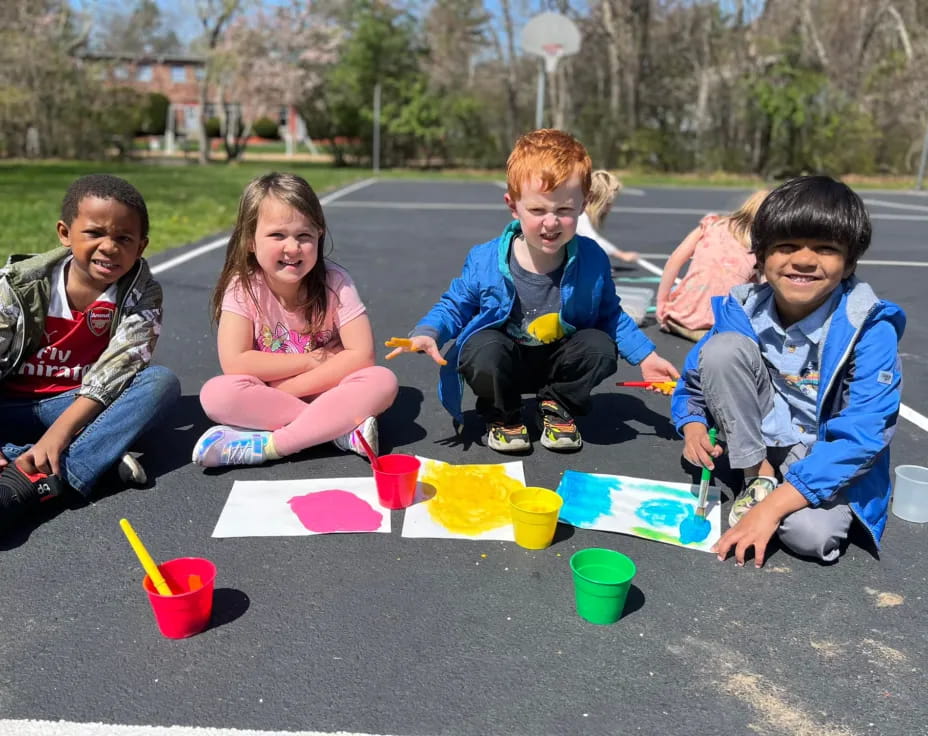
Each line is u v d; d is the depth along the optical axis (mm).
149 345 2393
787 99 22766
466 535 2115
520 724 1455
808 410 2172
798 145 23984
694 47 25469
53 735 1406
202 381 3352
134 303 2418
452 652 1647
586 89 26828
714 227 4176
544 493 2133
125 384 2297
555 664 1619
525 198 2373
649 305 4984
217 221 8602
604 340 2631
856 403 1948
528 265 2604
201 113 26688
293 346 2693
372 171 23328
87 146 26016
